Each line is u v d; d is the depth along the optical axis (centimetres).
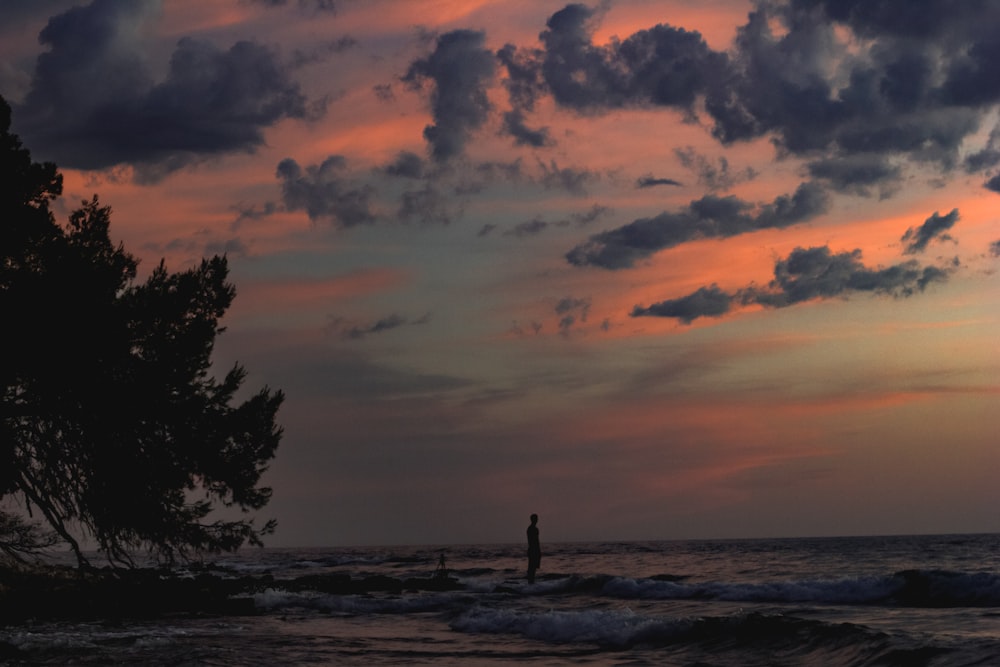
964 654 965
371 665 1173
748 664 1103
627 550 11362
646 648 1295
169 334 2333
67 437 2169
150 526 2248
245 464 2386
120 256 2395
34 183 2328
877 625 1404
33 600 1986
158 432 2286
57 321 2072
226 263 2436
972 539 14788
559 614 1619
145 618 1977
